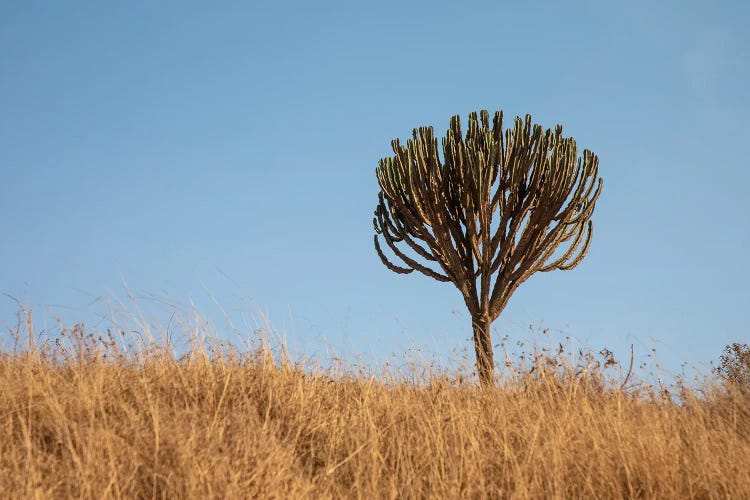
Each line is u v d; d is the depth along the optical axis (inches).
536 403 214.2
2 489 135.9
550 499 156.4
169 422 167.0
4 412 170.4
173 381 202.2
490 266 382.0
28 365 199.6
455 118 391.9
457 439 184.9
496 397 219.8
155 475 142.1
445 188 392.8
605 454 173.3
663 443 175.8
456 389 226.8
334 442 183.3
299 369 225.6
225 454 157.5
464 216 394.3
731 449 178.5
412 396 220.1
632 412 211.3
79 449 154.5
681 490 159.0
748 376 243.8
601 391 229.5
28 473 141.8
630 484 160.1
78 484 140.0
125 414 175.8
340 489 161.6
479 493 161.9
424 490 165.3
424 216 394.0
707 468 165.6
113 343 219.8
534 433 187.2
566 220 398.3
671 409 217.0
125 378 201.5
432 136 390.6
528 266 391.5
